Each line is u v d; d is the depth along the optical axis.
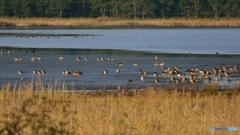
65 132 17.72
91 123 19.41
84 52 66.00
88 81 39.22
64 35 102.12
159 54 62.03
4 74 43.50
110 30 123.12
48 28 132.25
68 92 30.83
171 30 122.38
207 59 55.88
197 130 19.47
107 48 72.06
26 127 17.56
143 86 36.84
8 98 25.05
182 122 20.33
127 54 62.56
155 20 149.75
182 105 24.70
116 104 24.33
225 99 27.03
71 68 48.00
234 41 83.56
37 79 38.59
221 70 41.50
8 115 18.11
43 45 77.69
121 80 39.69
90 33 109.75
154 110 22.28
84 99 27.30
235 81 39.16
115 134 18.28
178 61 53.94
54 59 56.47
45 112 19.25
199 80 39.25
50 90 28.53
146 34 105.69
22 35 100.62
